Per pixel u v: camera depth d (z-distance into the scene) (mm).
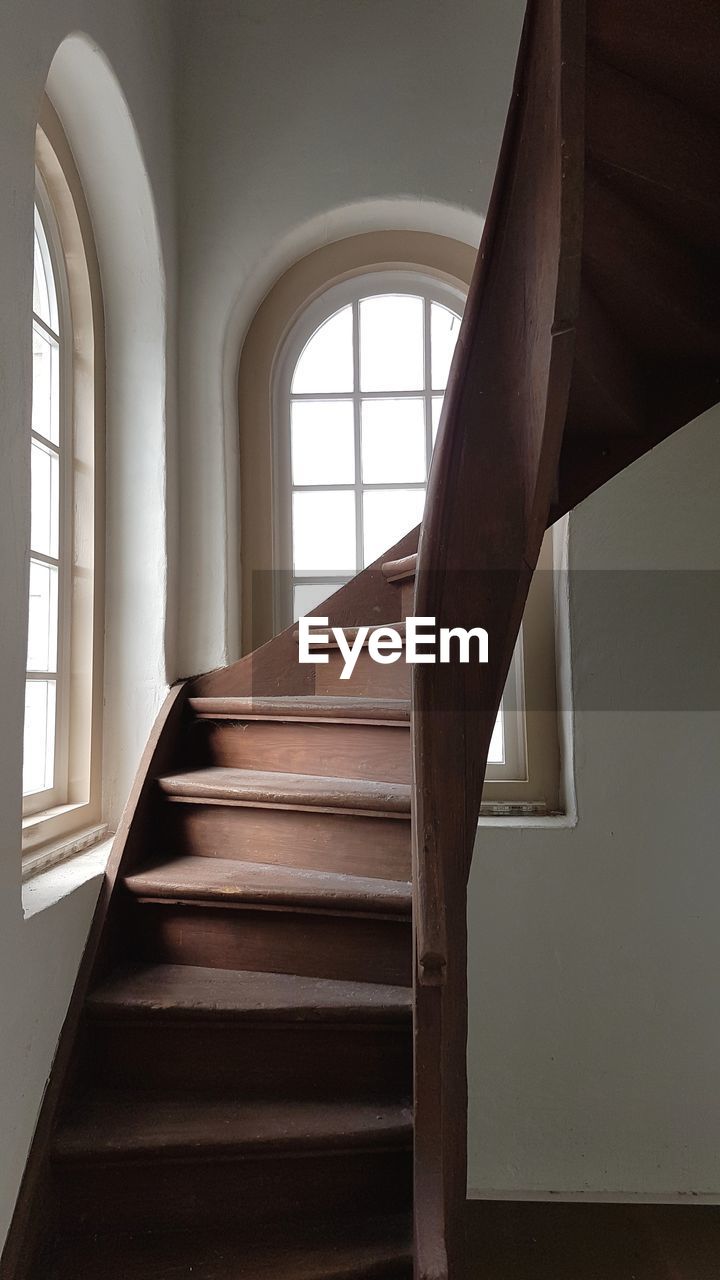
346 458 3143
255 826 2186
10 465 1553
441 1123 1544
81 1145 1621
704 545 2734
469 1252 2357
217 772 2391
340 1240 1611
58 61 2170
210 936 2010
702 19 1404
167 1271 1545
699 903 2676
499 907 2697
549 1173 2639
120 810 2582
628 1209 2564
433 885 1553
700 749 2703
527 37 1561
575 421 1985
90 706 2512
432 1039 1557
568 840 2699
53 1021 1719
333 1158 1688
